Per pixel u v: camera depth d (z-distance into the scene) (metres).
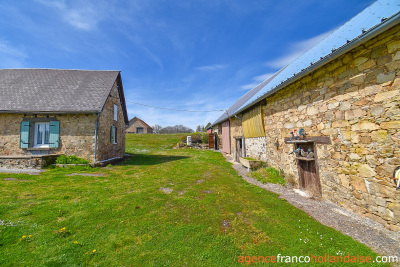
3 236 2.84
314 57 4.50
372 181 3.19
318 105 4.49
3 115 9.18
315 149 4.63
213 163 10.43
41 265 2.26
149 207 4.05
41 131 9.39
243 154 10.38
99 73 12.34
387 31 2.91
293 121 5.58
